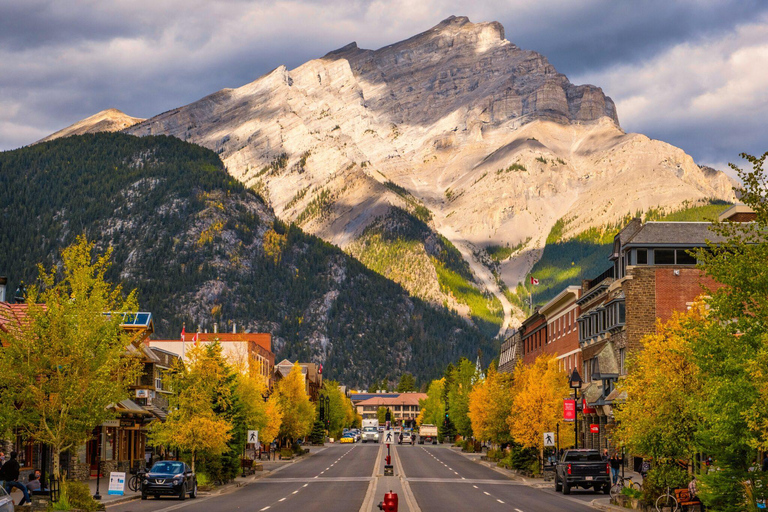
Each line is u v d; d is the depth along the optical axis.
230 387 62.12
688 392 38.03
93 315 38.62
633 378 41.50
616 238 73.69
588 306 83.25
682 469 38.28
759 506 26.95
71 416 37.59
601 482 51.53
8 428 37.25
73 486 36.81
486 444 130.38
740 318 26.83
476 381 130.00
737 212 63.19
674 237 69.69
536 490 55.69
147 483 45.72
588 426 82.88
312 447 150.25
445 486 57.31
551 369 78.19
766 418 24.22
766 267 26.14
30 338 37.91
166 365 82.06
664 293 68.44
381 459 99.94
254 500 45.69
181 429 54.12
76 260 39.69
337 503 43.12
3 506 25.19
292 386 117.50
